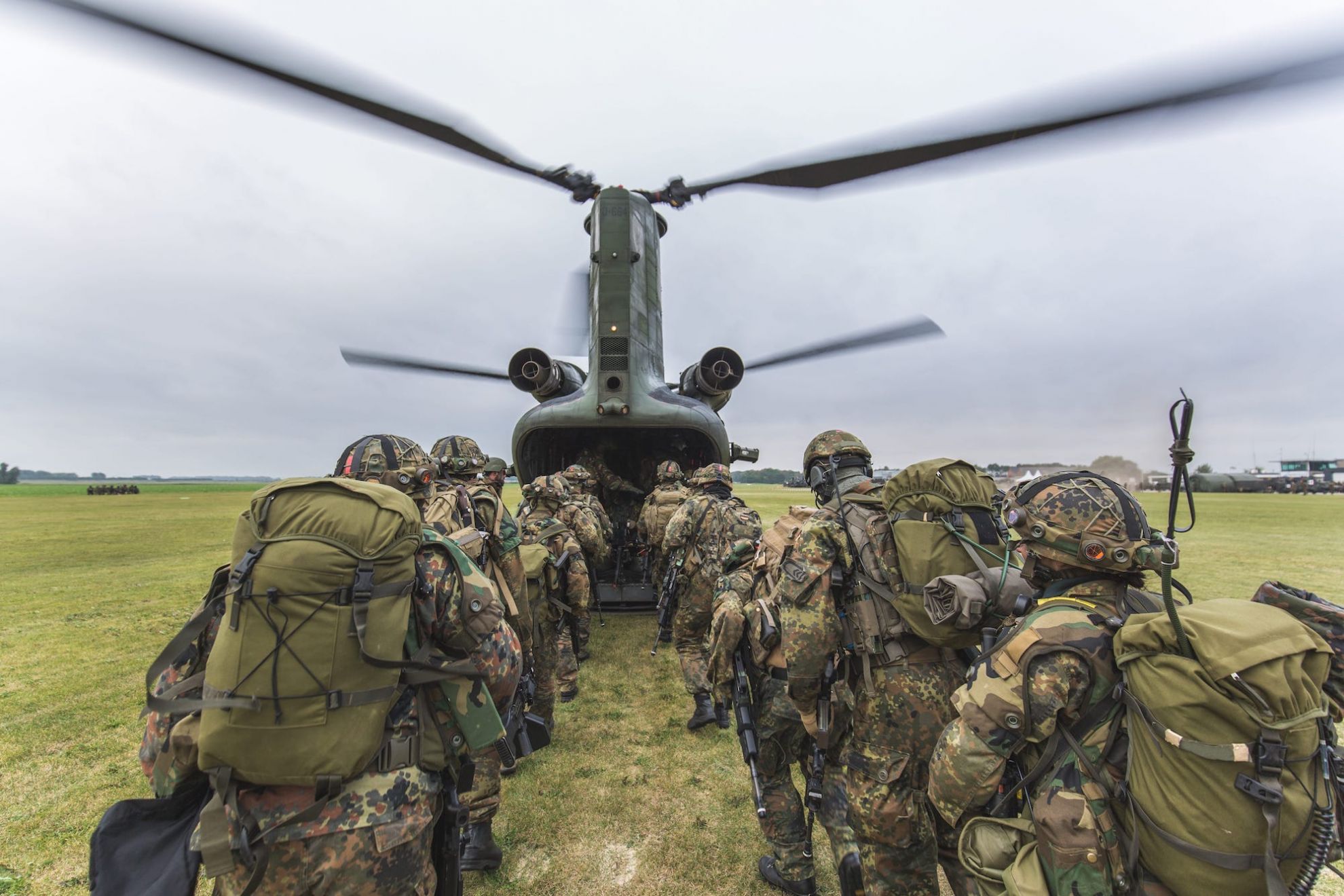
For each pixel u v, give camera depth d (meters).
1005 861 1.44
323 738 1.38
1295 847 1.09
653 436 8.41
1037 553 1.61
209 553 13.17
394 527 1.54
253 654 1.39
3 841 3.00
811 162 3.93
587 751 3.92
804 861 2.56
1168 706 1.18
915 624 1.93
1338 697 1.22
